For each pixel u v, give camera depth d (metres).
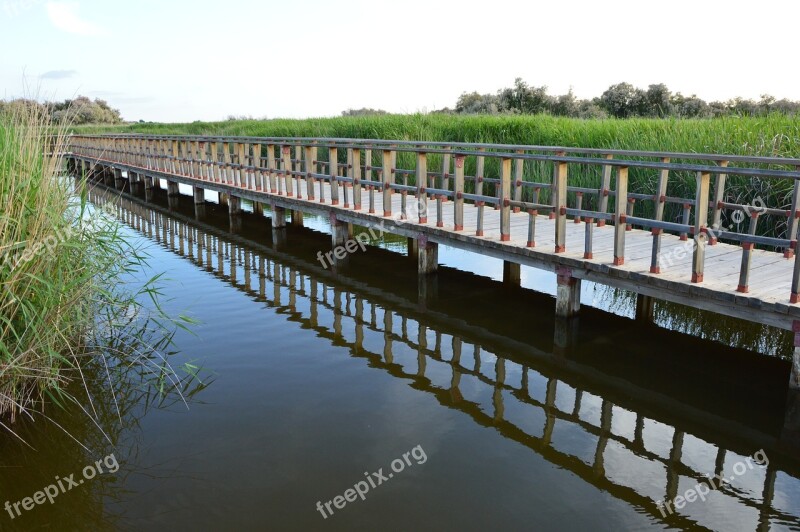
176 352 5.54
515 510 3.35
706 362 5.32
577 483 3.63
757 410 4.54
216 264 8.77
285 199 10.12
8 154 4.30
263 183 10.88
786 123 8.54
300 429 4.19
